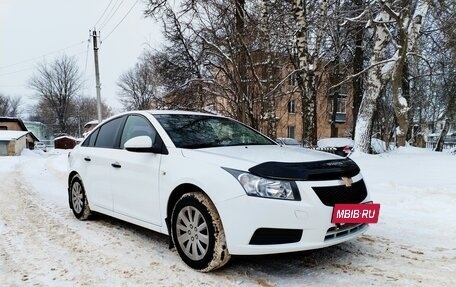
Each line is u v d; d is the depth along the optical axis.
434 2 11.51
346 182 3.17
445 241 4.03
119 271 3.34
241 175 3.06
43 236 4.48
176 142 3.81
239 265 3.42
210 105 11.83
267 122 10.55
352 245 3.95
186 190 3.52
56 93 65.00
